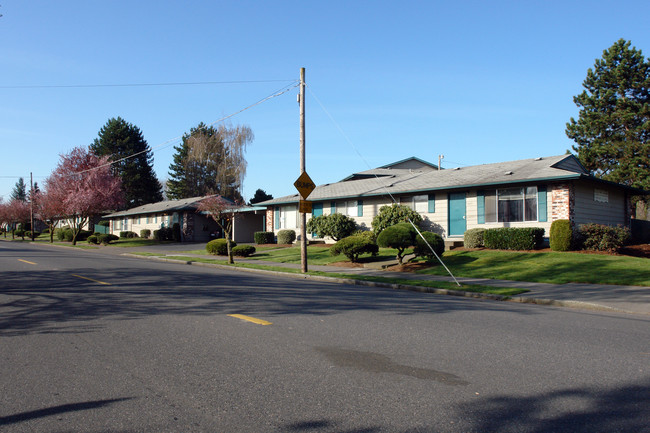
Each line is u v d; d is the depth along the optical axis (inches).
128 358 241.1
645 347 273.0
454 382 205.8
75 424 164.2
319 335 289.1
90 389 197.8
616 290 522.3
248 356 243.6
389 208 1012.5
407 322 334.3
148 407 178.4
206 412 173.5
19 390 197.2
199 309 374.0
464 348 262.8
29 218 2608.3
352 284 639.1
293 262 925.2
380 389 196.5
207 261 950.4
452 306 424.8
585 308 447.2
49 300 416.2
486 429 159.8
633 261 681.6
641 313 414.0
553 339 289.1
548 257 743.7
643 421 167.2
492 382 206.2
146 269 725.9
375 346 265.0
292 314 355.9
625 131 1497.3
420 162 1863.9
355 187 1222.3
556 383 205.6
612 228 783.1
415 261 816.3
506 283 594.2
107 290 477.7
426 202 1026.7
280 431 157.9
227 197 2145.7
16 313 358.3
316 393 191.8
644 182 1374.3
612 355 253.1
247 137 2183.8
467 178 989.8
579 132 1590.8
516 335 298.4
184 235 1791.3
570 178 809.5
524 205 881.5
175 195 2989.7
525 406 179.6
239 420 166.6
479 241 897.5
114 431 159.0
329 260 925.8
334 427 160.9
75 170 1909.4
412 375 214.7
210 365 228.8
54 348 260.7
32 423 165.2
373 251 840.3
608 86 1568.7
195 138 2364.7
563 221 788.0
